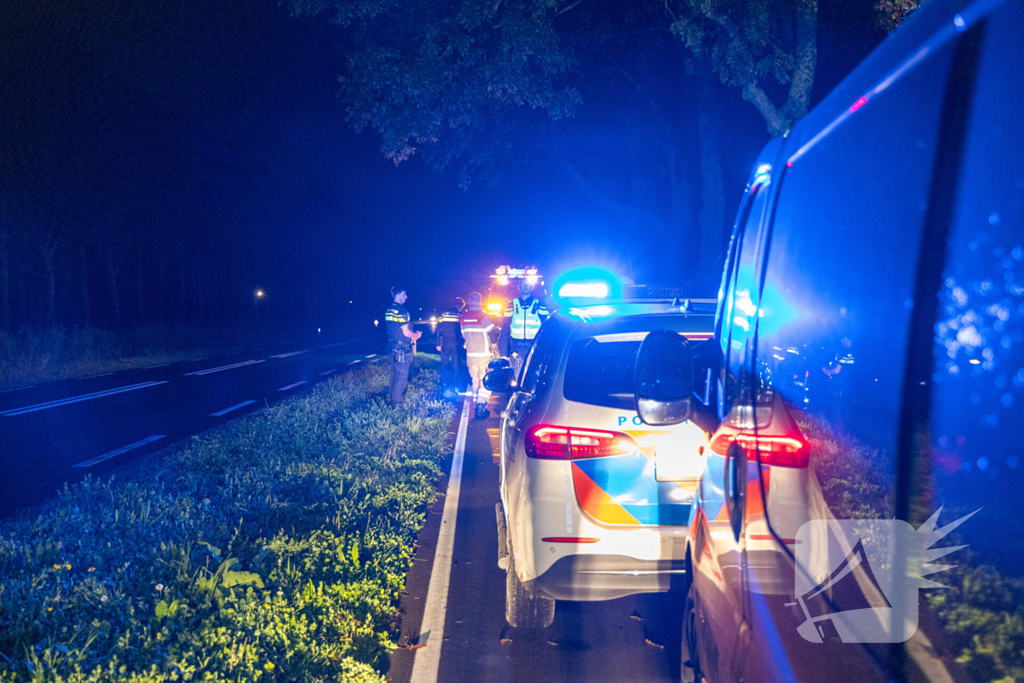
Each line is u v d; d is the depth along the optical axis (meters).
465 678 4.20
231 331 48.31
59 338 25.05
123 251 41.00
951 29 1.28
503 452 5.41
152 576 5.17
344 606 4.94
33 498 8.05
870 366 1.55
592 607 5.17
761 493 2.11
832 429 1.73
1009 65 1.16
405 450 10.37
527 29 14.15
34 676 3.86
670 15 17.12
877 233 1.54
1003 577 1.16
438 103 15.59
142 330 35.84
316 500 7.46
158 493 7.78
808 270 1.91
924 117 1.35
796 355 2.01
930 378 1.33
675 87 21.95
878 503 1.48
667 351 3.02
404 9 15.07
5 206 31.06
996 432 1.17
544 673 4.23
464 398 16.58
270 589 5.13
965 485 1.24
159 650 4.16
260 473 8.73
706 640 2.66
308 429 11.67
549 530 4.16
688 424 4.14
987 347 1.18
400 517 7.09
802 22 12.63
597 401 4.27
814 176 1.91
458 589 5.54
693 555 2.98
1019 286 1.11
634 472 4.13
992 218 1.17
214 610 4.81
